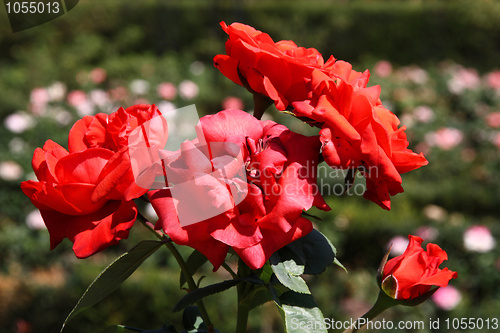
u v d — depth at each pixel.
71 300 4.02
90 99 6.66
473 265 4.29
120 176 0.73
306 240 0.87
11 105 7.89
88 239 0.77
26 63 9.45
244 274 0.95
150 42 10.92
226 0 11.16
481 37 11.27
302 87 0.85
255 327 3.71
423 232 4.55
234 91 8.27
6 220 5.20
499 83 8.00
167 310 3.82
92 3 11.02
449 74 8.54
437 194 5.55
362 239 4.78
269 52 0.83
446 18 11.25
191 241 0.74
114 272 0.82
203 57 10.65
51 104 6.52
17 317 4.03
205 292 0.83
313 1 12.10
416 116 6.90
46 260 4.92
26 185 0.79
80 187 0.76
